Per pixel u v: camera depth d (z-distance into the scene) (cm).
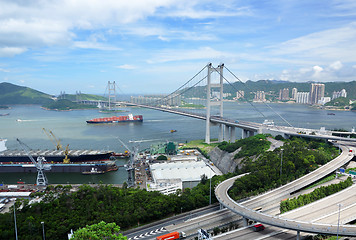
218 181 13638
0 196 15088
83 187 12925
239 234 8712
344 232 7675
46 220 9931
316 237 8319
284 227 8225
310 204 10056
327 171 13975
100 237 7575
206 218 10556
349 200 10312
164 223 10506
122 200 11650
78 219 10056
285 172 13725
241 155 18900
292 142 18938
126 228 10381
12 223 9669
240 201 11394
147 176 18838
